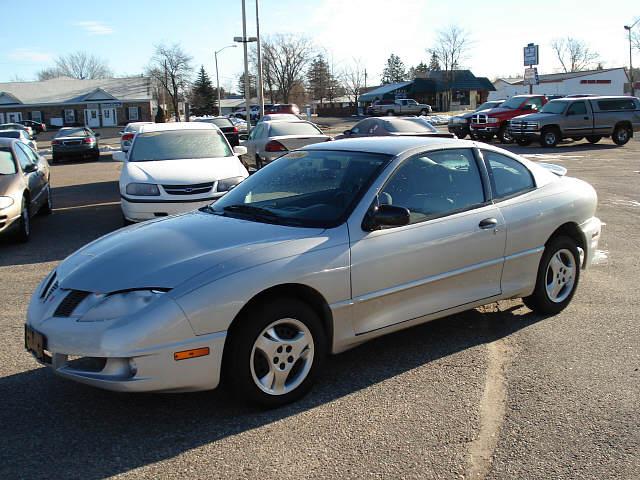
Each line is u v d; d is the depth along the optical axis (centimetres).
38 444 356
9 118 6325
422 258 445
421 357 470
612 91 6331
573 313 560
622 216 1020
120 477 323
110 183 1778
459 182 486
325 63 9056
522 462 330
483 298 491
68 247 892
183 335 352
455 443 350
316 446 349
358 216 423
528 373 438
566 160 1991
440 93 7044
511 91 6975
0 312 595
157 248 398
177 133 1089
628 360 457
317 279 395
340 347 418
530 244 516
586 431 360
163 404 402
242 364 372
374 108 6059
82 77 12012
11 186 887
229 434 363
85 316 361
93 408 398
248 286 367
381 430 365
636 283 647
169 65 7888
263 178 510
